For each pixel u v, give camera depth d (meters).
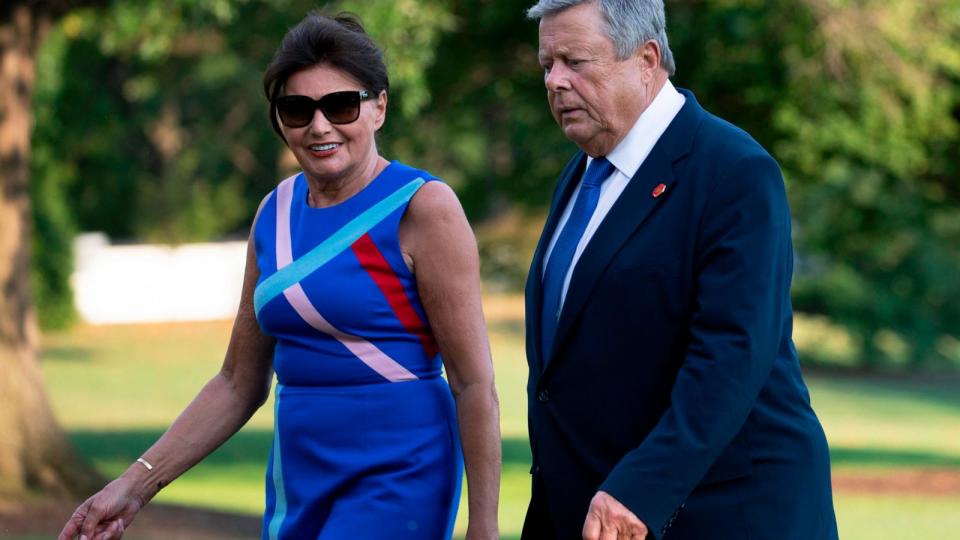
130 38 18.91
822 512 5.19
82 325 56.28
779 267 4.96
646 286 5.07
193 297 58.88
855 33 19.92
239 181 63.53
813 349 48.91
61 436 19.44
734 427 4.81
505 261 29.56
